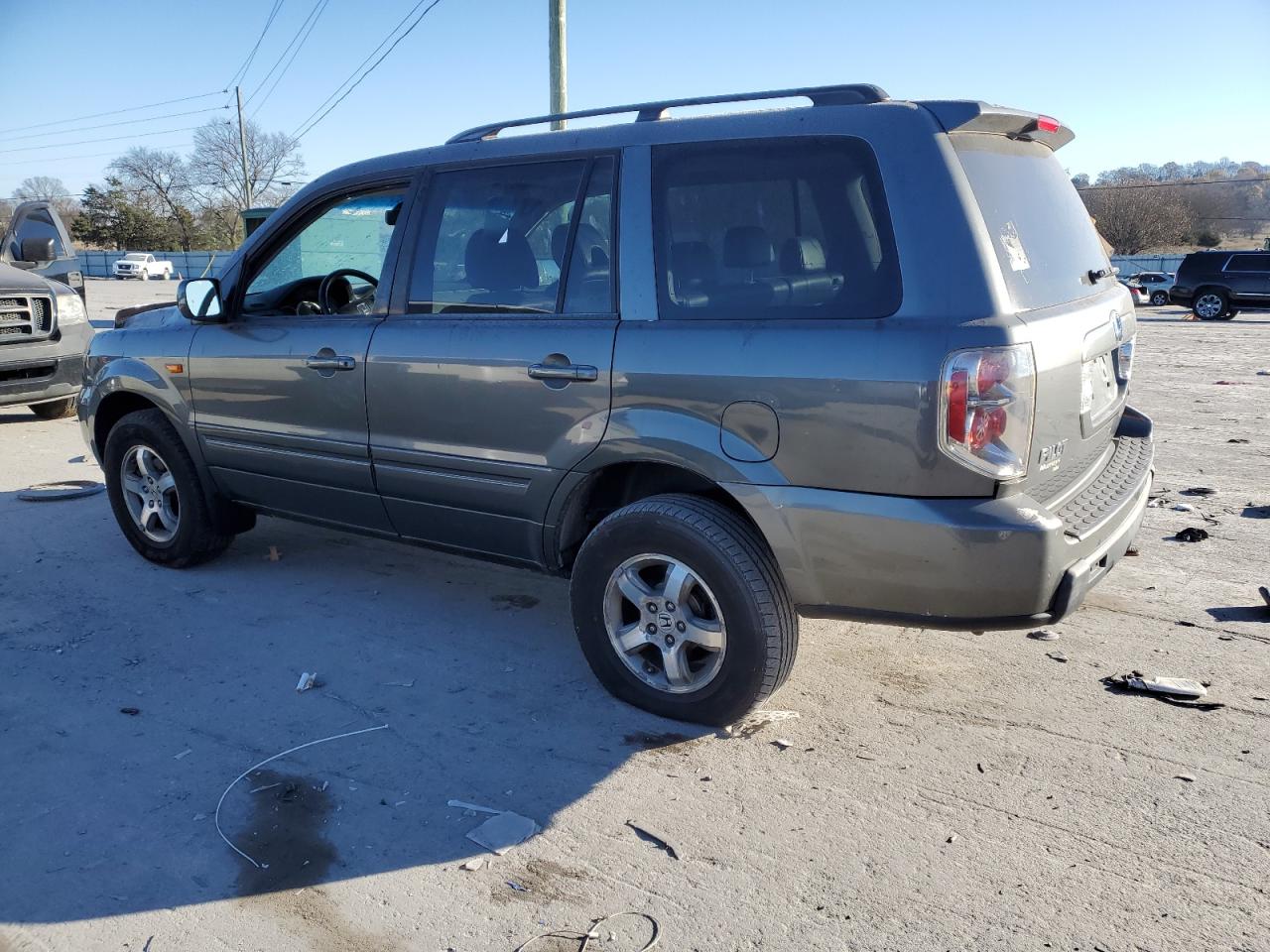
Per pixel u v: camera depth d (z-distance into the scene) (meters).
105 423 5.71
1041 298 3.33
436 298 4.17
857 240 3.22
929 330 3.05
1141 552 5.62
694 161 3.56
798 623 3.54
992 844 2.98
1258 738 3.57
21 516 6.54
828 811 3.16
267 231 4.81
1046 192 3.73
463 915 2.71
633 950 2.56
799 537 3.28
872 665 4.21
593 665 3.89
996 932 2.61
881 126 3.25
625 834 3.06
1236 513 6.43
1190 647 4.36
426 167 4.27
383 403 4.25
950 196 3.12
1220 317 26.50
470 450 4.02
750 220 3.42
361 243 4.81
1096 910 2.69
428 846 3.01
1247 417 10.03
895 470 3.11
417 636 4.59
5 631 4.63
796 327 3.27
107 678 4.15
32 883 2.85
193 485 5.20
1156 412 10.45
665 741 3.61
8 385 9.05
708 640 3.54
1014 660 4.25
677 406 3.47
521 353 3.81
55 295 9.45
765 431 3.30
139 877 2.87
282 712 3.85
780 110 3.48
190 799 3.25
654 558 3.60
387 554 5.75
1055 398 3.24
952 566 3.09
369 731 3.70
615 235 3.67
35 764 3.47
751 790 3.28
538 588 5.21
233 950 2.59
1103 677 4.07
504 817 3.13
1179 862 2.88
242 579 5.33
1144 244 55.34
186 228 77.12
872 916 2.68
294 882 2.85
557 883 2.84
